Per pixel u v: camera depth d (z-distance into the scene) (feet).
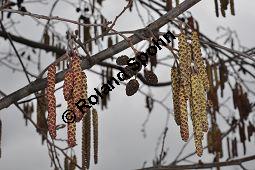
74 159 4.05
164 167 4.50
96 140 3.08
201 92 2.64
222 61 5.08
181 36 2.64
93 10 5.24
